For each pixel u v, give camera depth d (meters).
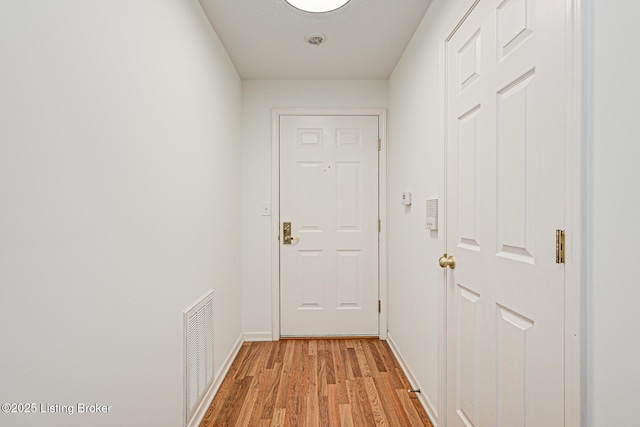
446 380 1.56
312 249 2.78
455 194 1.47
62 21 0.76
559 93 0.84
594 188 0.74
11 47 0.63
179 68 1.43
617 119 0.68
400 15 1.85
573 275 0.79
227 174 2.25
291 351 2.53
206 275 1.78
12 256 0.64
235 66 2.50
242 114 2.74
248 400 1.86
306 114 2.76
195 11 1.63
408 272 2.15
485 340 1.22
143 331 1.12
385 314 2.76
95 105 0.88
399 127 2.40
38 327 0.70
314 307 2.79
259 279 2.76
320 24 1.93
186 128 1.51
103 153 0.91
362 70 2.59
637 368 0.65
